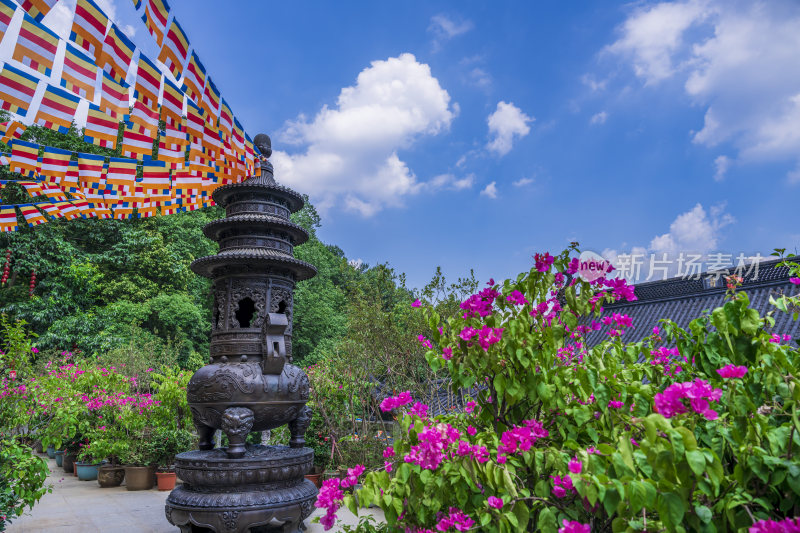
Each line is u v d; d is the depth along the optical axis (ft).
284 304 18.54
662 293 43.57
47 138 43.09
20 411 18.06
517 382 7.41
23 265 48.70
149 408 28.32
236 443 15.60
